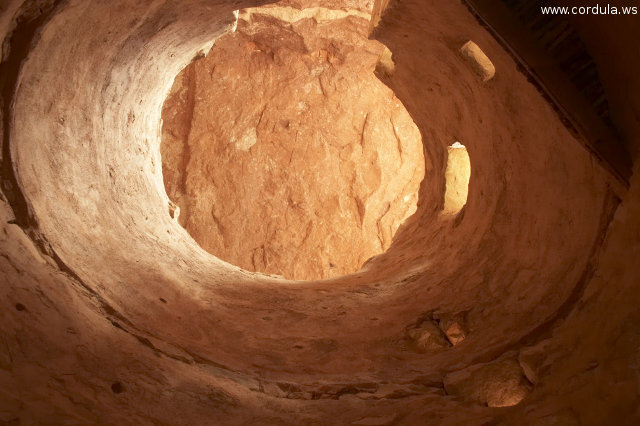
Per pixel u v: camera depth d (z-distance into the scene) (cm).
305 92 1220
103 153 525
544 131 408
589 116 337
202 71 1195
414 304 495
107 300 384
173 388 319
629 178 327
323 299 546
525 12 342
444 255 582
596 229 348
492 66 470
